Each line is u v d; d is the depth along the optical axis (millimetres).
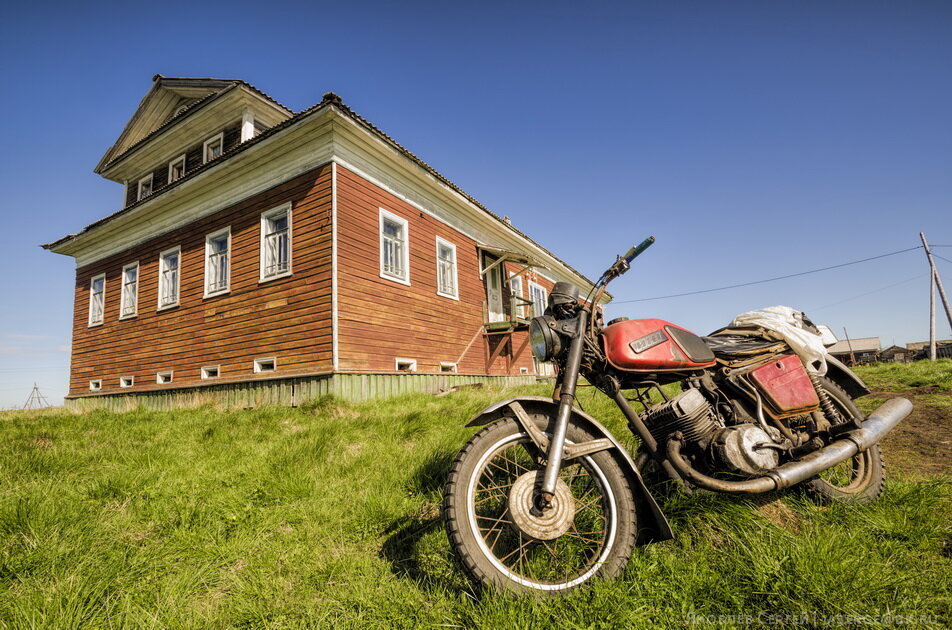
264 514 2730
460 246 12711
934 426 4297
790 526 2262
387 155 9867
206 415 6492
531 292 17203
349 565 2127
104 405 12227
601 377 2180
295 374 8414
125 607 1794
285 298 9078
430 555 2186
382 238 9758
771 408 2318
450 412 5379
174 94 14375
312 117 8523
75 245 14156
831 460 2139
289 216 9250
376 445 4031
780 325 2613
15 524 2428
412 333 10305
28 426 5934
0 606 1767
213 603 1916
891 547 1994
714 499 2277
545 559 1994
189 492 3047
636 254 2180
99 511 2814
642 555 1991
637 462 2230
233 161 9914
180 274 11273
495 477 2703
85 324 13883
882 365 11344
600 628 1557
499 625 1562
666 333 2227
